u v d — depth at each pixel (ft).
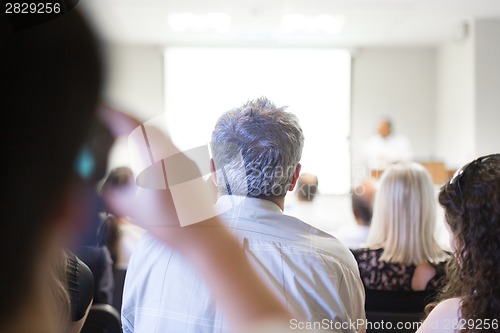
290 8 17.76
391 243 4.45
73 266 2.13
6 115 0.83
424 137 23.79
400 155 21.74
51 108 0.84
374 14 18.52
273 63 23.25
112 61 0.89
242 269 1.35
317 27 20.49
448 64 21.89
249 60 23.25
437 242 4.59
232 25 20.22
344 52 23.40
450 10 17.78
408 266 4.41
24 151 0.85
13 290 0.92
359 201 5.77
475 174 2.86
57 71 0.83
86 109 0.87
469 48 19.26
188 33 21.49
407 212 4.44
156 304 2.39
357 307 2.77
